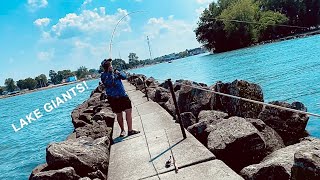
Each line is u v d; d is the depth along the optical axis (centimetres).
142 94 1914
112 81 904
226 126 736
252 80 2781
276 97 1856
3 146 2470
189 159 647
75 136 981
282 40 7825
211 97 1094
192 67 6506
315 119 1237
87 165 676
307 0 8425
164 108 1291
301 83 2142
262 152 677
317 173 436
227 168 583
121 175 648
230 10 8281
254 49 7144
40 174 624
